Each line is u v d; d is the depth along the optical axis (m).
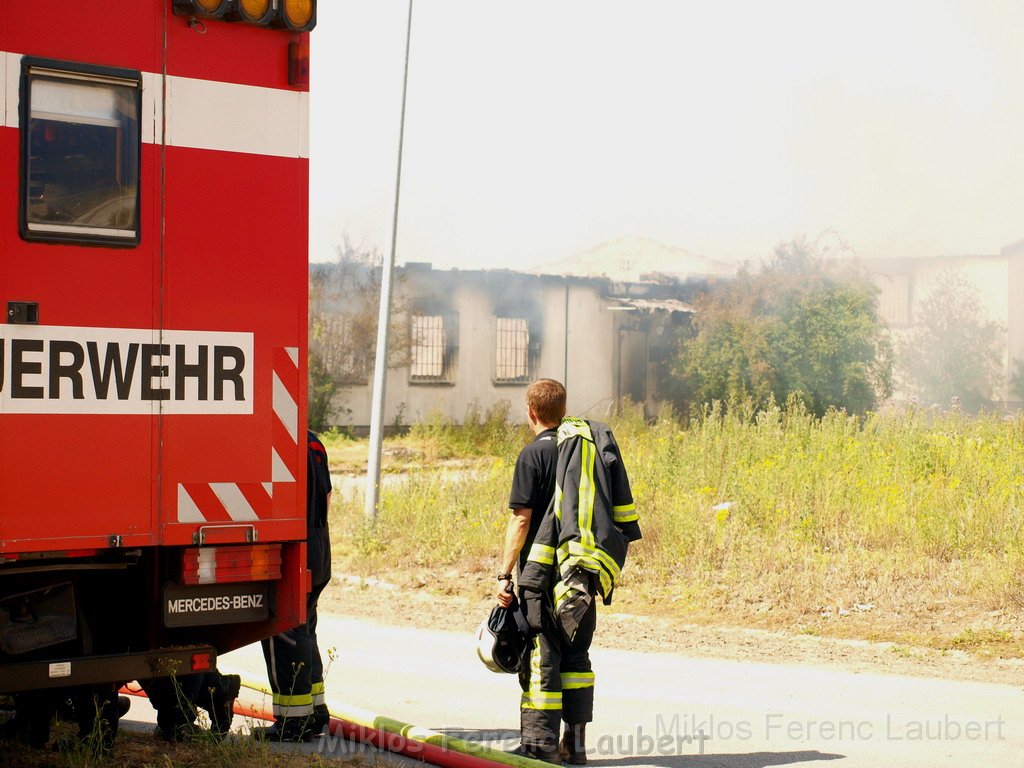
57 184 7.26
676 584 16.08
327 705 9.81
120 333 7.45
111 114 7.46
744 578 15.84
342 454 37.78
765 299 43.28
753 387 42.75
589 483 8.49
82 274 7.34
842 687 11.33
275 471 7.94
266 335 7.93
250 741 8.76
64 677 7.46
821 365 42.38
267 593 8.05
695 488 20.12
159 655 7.80
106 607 8.63
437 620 15.55
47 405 7.20
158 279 7.58
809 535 16.98
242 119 7.91
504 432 39.84
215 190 7.80
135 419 7.47
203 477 7.69
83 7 7.39
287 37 8.08
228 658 13.38
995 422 25.88
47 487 7.19
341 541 21.11
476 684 11.75
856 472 19.88
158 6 7.63
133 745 8.67
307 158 8.12
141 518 7.48
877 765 8.63
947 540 16.05
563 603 8.28
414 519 20.62
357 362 43.03
